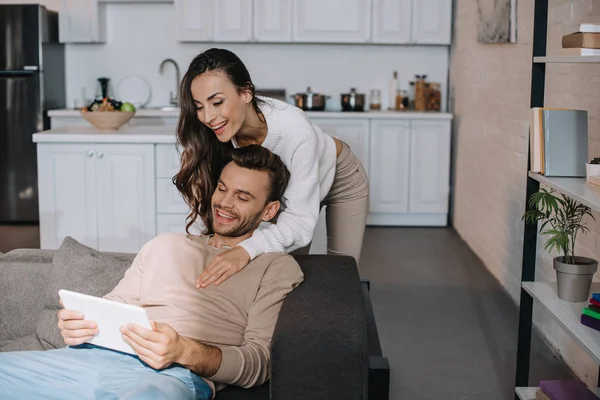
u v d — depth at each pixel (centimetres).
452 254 545
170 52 689
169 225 425
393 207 638
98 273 242
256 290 210
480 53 531
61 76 680
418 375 325
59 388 188
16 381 189
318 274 222
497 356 347
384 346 360
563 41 241
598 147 289
